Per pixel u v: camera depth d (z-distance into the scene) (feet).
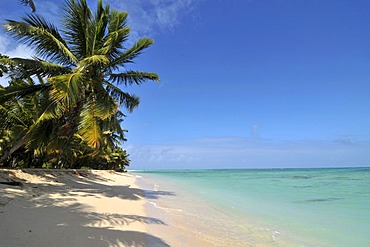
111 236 17.69
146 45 51.08
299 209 40.09
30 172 49.98
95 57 41.16
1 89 43.93
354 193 65.10
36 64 42.75
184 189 71.26
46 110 41.37
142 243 17.34
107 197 38.50
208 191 66.44
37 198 28.89
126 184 77.30
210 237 21.98
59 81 37.88
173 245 18.26
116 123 61.31
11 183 36.40
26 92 46.01
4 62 40.47
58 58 46.65
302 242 22.11
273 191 69.00
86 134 44.09
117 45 49.39
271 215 34.55
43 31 41.98
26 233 15.55
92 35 48.26
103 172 119.75
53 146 49.83
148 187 73.56
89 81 46.91
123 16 51.21
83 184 55.06
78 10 46.55
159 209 33.47
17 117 55.42
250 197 54.80
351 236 24.31
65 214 22.48
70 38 49.11
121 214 26.27
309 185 93.40
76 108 46.26
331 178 151.12
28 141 47.44
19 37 41.50
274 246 20.74
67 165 97.45
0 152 56.85
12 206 22.40
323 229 26.96
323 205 44.47
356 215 35.24
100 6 50.83
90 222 20.71
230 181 119.96
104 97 46.44
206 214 32.81
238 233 24.17
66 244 14.75
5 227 16.02
